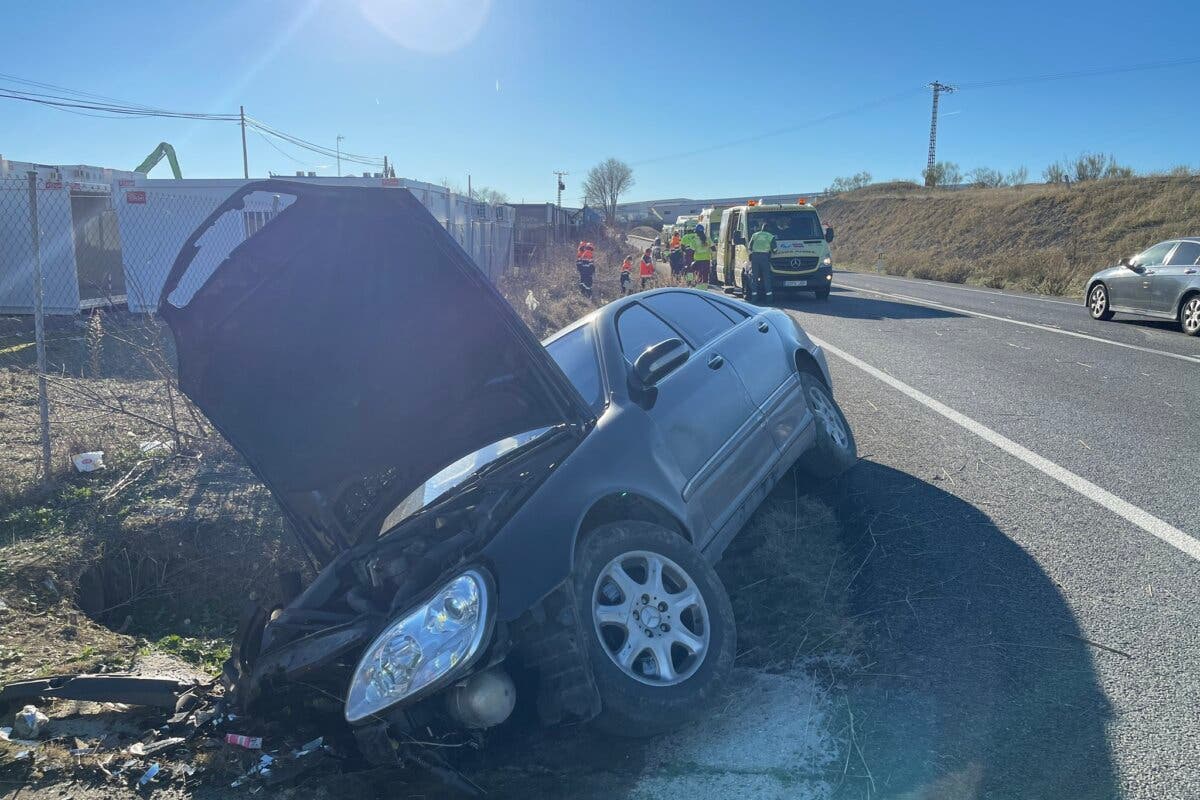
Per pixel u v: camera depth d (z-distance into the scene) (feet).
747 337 17.25
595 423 12.16
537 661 10.02
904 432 23.72
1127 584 13.74
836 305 63.52
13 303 52.37
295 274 10.84
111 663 13.56
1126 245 102.63
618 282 90.74
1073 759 9.59
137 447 23.49
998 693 10.93
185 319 11.14
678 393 13.74
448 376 12.05
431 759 9.93
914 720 10.47
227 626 17.13
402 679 9.12
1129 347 38.81
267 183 10.19
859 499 18.17
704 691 10.50
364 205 10.07
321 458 12.28
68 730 11.32
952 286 89.86
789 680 11.55
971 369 33.58
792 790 9.47
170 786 10.12
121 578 17.62
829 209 228.43
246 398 11.80
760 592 14.02
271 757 10.42
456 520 11.26
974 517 16.89
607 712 9.95
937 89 240.94
